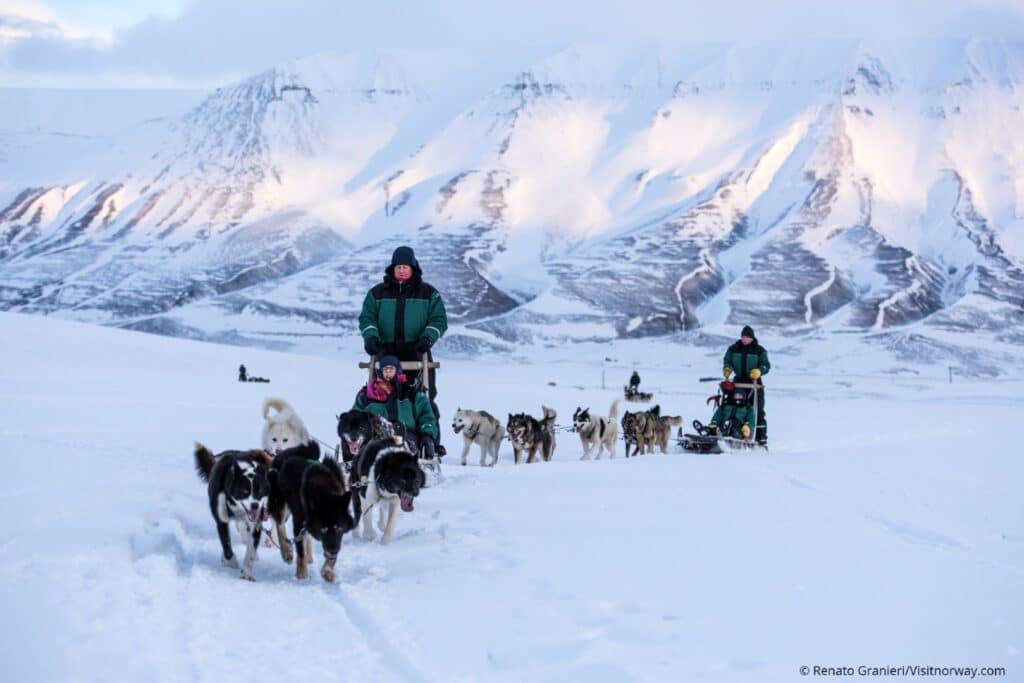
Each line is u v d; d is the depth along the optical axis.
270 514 8.52
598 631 6.04
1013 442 20.00
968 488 12.13
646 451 20.23
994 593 6.88
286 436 10.21
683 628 6.06
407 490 9.18
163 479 12.04
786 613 6.38
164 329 138.75
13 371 34.50
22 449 13.93
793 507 10.48
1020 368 103.00
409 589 7.35
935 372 98.75
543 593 6.95
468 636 6.03
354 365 52.94
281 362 49.94
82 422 20.05
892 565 7.74
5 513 9.27
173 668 5.42
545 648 5.75
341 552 9.08
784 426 29.11
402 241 174.12
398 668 5.53
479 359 109.81
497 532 9.20
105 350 44.38
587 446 19.42
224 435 18.67
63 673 5.27
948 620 6.21
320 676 5.39
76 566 7.61
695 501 10.84
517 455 17.84
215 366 45.12
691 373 87.88
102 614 6.39
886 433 25.94
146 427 19.66
